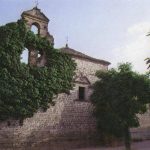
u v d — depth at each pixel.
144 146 26.67
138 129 32.16
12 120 23.27
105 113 26.66
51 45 26.64
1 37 23.84
